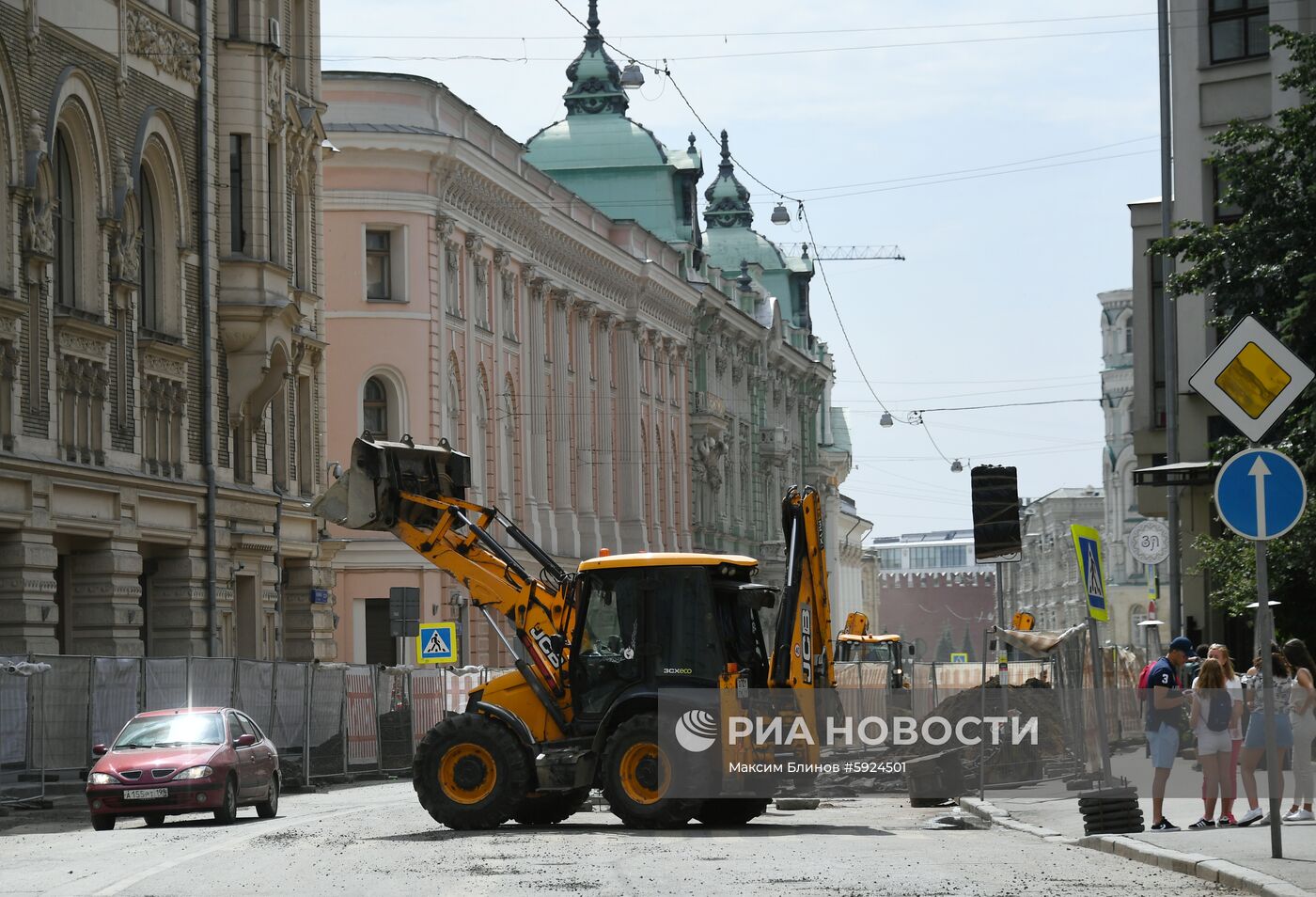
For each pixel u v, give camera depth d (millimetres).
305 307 92500
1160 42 72000
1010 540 51812
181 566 80062
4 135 66250
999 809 47844
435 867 33531
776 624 45438
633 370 156375
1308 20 78000
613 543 150375
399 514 45750
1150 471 69625
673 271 169500
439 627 85688
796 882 30484
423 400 113188
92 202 73000
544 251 136500
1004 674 69625
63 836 46625
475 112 120562
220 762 49656
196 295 82125
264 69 85375
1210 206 80312
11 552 66250
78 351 71250
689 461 176250
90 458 72188
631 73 135375
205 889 30078
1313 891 27438
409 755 82500
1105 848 36750
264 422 88312
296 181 91188
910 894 28609
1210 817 39500
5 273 66312
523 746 43125
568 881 30688
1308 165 59594
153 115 78250
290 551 90250
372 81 113250
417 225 113375
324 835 42406
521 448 130625
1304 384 30641
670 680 43438
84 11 72000
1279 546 59438
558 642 44125
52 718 57406
